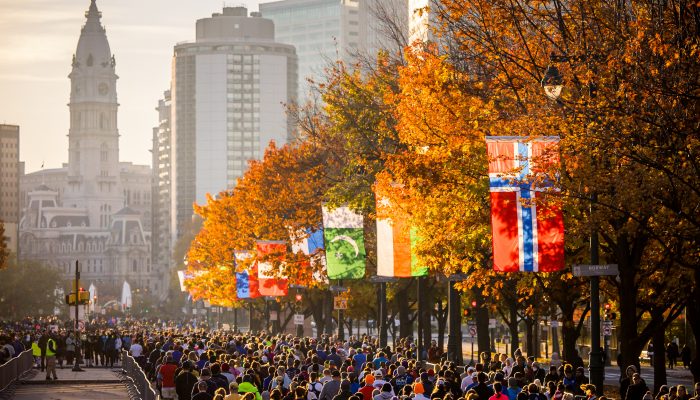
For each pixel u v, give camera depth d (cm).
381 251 11750
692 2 7300
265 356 11575
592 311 7862
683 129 7219
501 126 9225
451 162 9569
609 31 8288
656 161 7681
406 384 8669
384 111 13700
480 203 9631
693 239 7919
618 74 7638
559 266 8088
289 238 19100
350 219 14262
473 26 9400
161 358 13750
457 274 11975
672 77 7400
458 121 9562
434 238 10612
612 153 7650
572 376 8388
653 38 7319
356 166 14550
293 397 7650
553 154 7981
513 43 9362
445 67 9881
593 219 7762
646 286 9919
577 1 8638
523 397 7388
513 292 14400
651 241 8938
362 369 9750
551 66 7738
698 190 7181
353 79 14925
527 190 8050
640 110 7419
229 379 9281
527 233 8100
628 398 7769
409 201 10756
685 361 19738
